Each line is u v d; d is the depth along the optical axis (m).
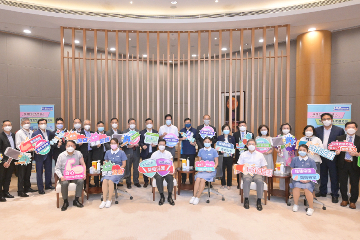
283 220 3.50
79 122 4.99
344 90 6.38
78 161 4.29
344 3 4.82
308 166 3.98
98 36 6.61
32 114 5.70
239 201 4.34
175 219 3.51
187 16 5.93
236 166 4.20
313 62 6.35
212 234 3.06
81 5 5.53
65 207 3.86
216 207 4.02
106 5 5.53
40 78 7.25
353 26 6.10
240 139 5.16
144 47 7.60
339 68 6.43
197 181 4.28
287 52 5.78
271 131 7.54
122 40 6.96
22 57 6.93
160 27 5.91
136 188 5.15
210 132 5.11
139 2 5.39
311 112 4.98
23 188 4.58
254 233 3.09
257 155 4.31
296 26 5.98
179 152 6.09
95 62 6.05
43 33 6.66
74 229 3.18
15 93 6.84
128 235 3.02
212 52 8.20
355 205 3.99
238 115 8.05
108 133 5.18
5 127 4.45
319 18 5.47
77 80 7.69
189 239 2.93
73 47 5.94
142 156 5.33
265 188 4.11
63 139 4.94
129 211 3.82
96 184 4.90
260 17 5.37
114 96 8.30
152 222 3.40
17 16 5.33
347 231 3.16
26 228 3.21
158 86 6.15
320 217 3.61
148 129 5.32
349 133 4.06
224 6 5.59
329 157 4.04
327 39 6.33
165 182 4.28
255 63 7.79
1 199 4.24
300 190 4.23
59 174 3.97
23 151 4.41
